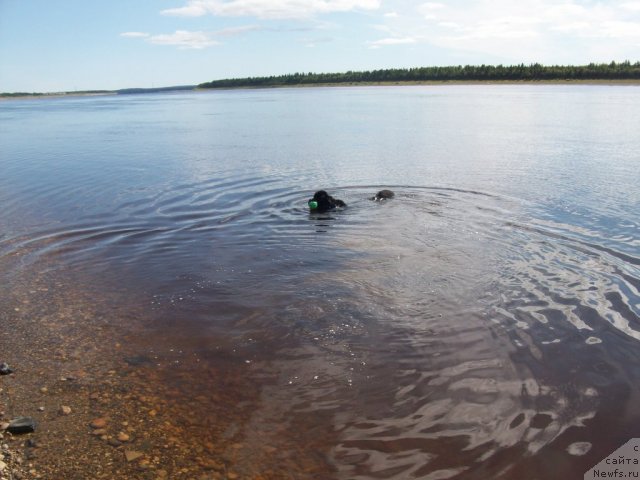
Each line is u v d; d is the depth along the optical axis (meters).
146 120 52.66
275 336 7.61
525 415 5.75
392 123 40.62
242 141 31.00
